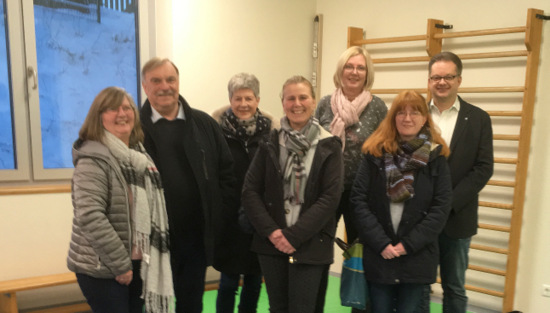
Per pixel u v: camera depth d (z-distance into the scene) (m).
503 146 2.85
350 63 2.24
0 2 2.58
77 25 2.84
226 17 3.19
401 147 1.86
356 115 2.19
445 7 3.02
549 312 2.72
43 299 2.72
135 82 3.11
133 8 3.04
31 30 2.65
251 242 2.07
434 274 1.82
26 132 2.69
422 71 3.16
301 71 3.68
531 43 2.59
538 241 2.74
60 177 2.82
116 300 1.59
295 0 3.56
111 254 1.52
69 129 2.88
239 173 2.18
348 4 3.51
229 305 2.24
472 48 2.92
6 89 2.64
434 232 1.77
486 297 2.93
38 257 2.64
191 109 1.96
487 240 2.93
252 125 2.18
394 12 3.27
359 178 1.93
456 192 1.97
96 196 1.52
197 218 1.92
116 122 1.60
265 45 3.43
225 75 3.24
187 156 1.83
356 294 1.90
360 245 1.94
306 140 1.81
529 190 2.76
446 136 2.09
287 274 1.85
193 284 1.95
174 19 2.96
